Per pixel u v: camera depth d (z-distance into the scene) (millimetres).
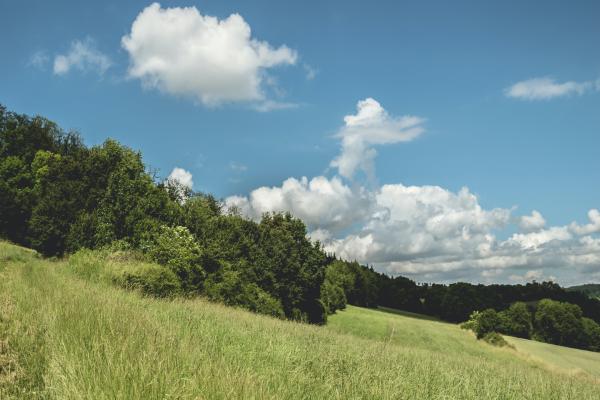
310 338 11609
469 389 7922
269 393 4918
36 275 15688
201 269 31438
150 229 32281
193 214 40812
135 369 4812
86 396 4270
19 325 7227
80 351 5621
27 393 4754
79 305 8586
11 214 50438
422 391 7059
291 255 48125
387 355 10906
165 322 9016
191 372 5270
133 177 35562
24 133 73312
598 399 9719
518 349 61250
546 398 8727
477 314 86812
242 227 46500
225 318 12906
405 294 134625
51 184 36656
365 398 6035
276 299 43625
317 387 6098
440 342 60688
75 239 32656
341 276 110812
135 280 19219
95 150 37000
